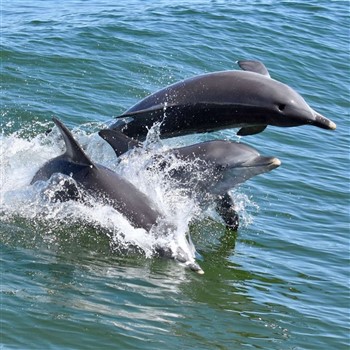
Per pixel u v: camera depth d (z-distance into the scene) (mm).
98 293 24781
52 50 47562
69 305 23625
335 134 43781
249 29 55750
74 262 26812
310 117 28031
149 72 47000
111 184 29203
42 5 63062
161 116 29625
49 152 34250
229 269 28203
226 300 25734
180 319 23922
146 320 23500
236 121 29062
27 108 40094
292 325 24531
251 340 23297
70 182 29469
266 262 29156
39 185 30219
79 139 34000
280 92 28375
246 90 28656
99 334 22203
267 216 33250
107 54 48312
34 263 26281
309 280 27969
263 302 25922
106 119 40125
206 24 55562
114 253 27969
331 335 24141
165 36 52281
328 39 56469
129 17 55844
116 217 28812
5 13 59750
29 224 29156
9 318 22312
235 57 51406
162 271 27156
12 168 32562
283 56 52875
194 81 29453
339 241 31531
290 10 60969
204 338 23000
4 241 27672
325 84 50500
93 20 54844
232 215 31516
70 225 29281
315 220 33344
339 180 37719
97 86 44031
